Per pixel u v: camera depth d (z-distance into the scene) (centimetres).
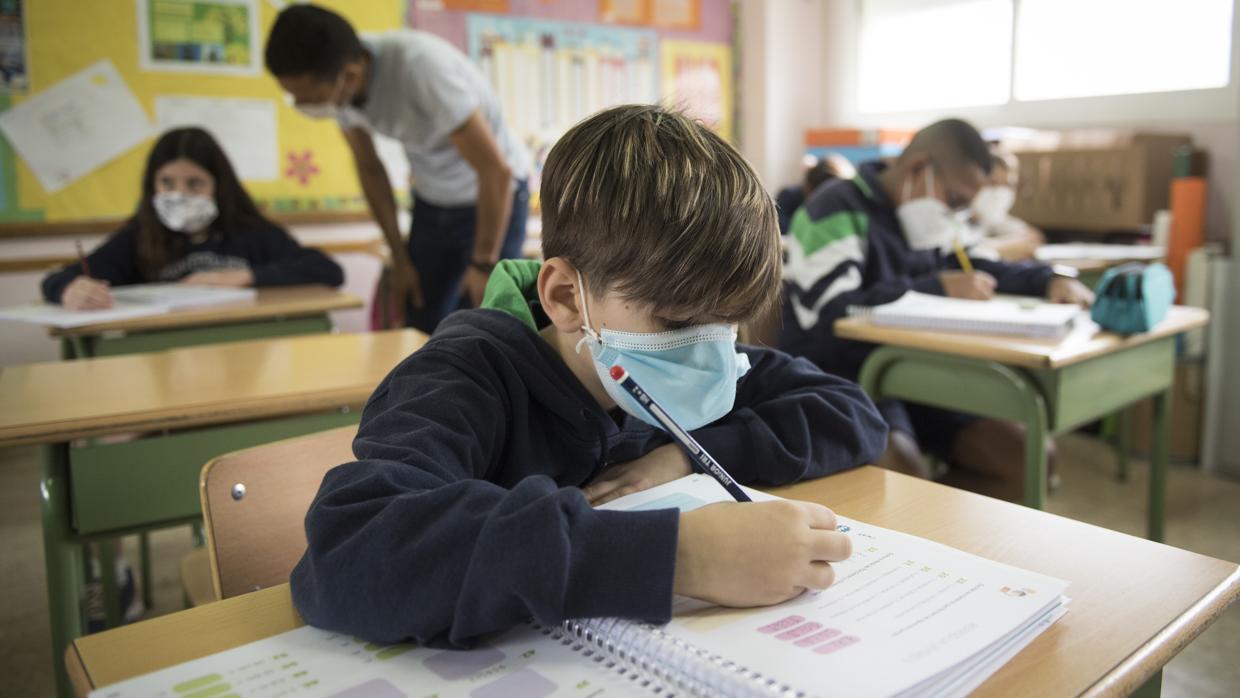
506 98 430
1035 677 52
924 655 51
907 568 63
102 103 355
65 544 124
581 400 82
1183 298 295
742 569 57
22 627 200
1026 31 400
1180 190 297
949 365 179
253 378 143
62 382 141
